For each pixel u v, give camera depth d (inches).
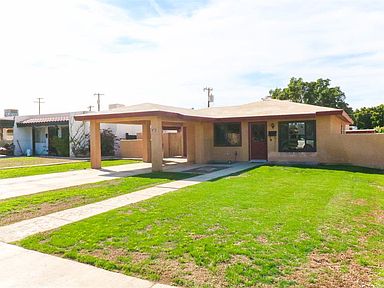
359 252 169.2
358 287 132.5
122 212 255.8
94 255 169.2
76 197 324.5
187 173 510.3
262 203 277.1
